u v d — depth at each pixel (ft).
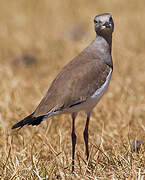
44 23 114.11
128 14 115.03
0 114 61.67
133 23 107.76
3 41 102.53
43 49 98.22
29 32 107.86
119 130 57.62
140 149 49.26
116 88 73.82
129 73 81.56
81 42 98.78
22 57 92.48
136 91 73.00
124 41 96.17
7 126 59.47
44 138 54.44
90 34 100.22
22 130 58.49
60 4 126.72
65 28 110.11
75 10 119.96
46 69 87.30
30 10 123.34
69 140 56.24
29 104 67.77
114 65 84.23
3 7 125.49
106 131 58.29
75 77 45.88
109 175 44.24
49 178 43.86
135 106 67.00
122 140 53.11
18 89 72.43
